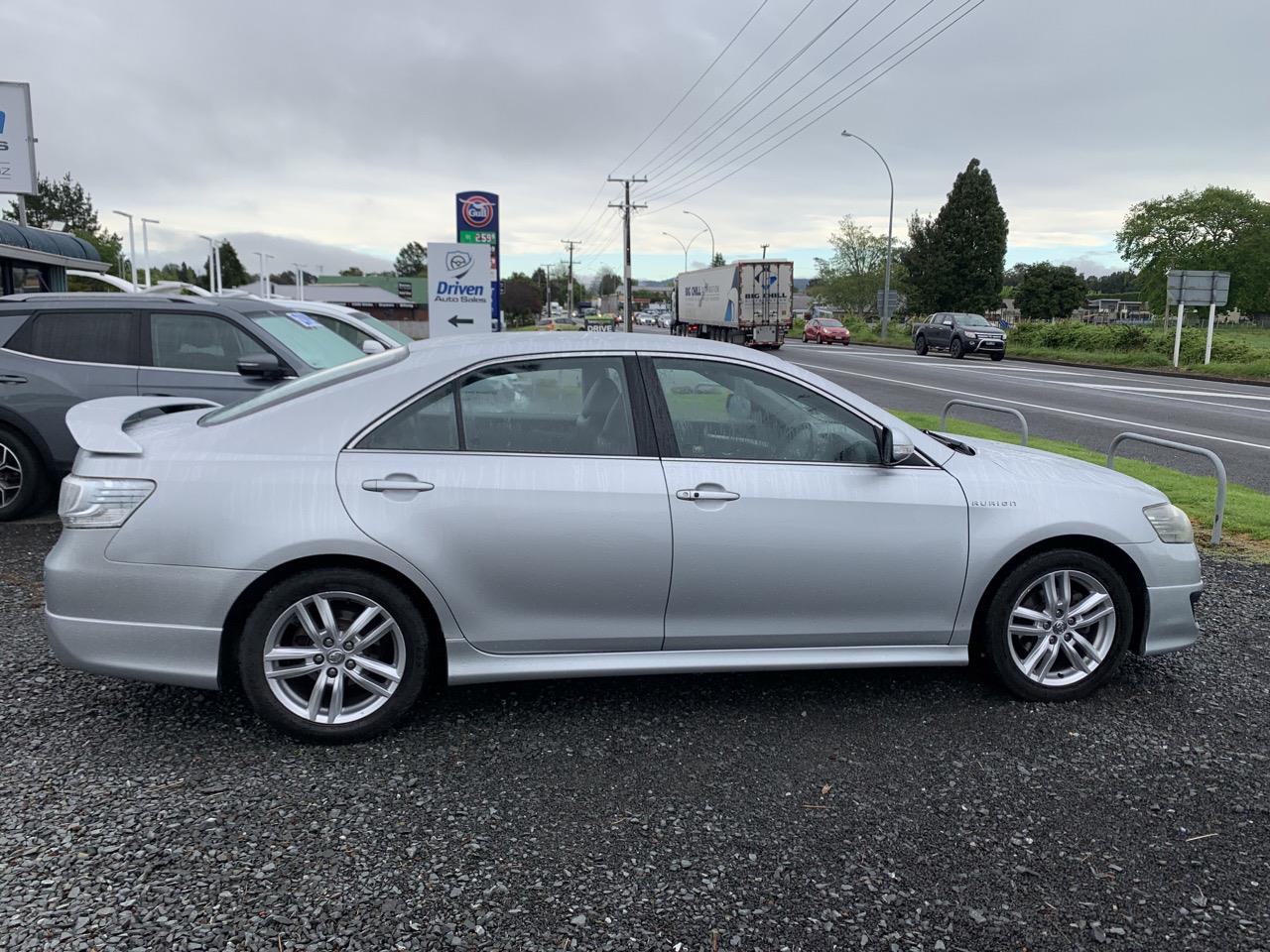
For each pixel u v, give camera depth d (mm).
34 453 6660
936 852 2861
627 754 3475
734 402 3750
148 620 3316
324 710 3494
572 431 3607
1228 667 4383
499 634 3547
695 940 2447
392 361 3652
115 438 3418
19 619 4734
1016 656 3936
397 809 3051
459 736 3600
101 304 6773
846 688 4121
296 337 7234
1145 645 3982
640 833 2941
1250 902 2631
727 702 3961
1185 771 3383
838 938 2463
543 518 3461
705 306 46031
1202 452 6566
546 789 3201
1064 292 96625
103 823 2908
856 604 3738
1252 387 24656
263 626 3367
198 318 6859
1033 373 27000
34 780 3166
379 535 3350
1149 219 74125
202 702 3854
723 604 3650
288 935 2416
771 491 3609
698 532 3555
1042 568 3850
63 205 79625
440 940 2422
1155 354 32344
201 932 2412
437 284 14406
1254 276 71375
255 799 3086
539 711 3844
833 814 3070
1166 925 2531
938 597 3785
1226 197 71312
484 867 2746
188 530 3289
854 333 58031
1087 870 2777
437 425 3514
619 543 3512
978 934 2488
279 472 3363
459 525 3410
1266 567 6086
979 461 3957
